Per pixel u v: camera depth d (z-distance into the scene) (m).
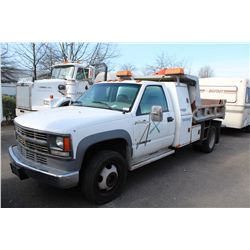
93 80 11.01
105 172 3.97
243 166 6.37
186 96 6.03
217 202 4.26
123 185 4.32
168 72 5.75
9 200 4.06
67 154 3.47
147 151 4.85
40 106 10.16
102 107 4.73
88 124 3.71
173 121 5.47
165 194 4.50
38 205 3.93
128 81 5.06
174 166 6.15
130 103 4.59
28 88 10.44
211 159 6.93
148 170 5.79
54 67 11.25
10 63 21.33
